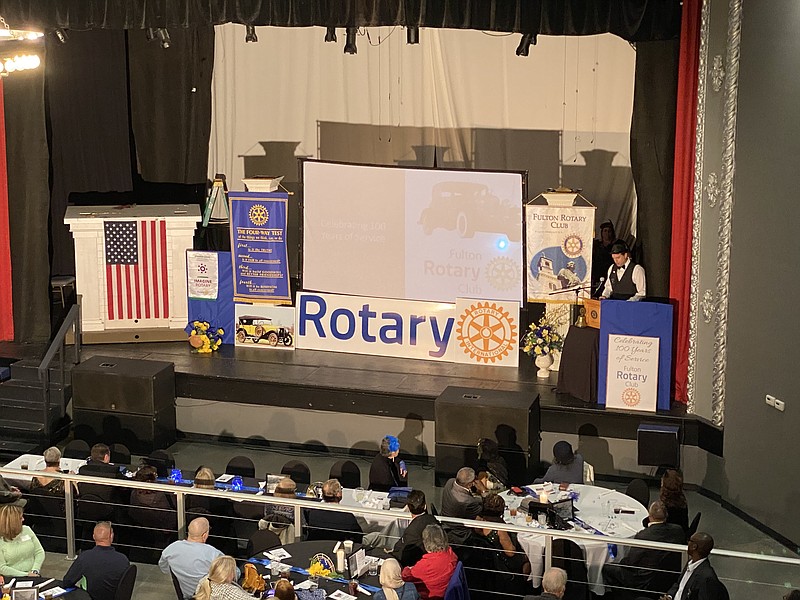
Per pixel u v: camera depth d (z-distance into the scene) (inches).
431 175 551.5
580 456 430.6
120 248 576.1
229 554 402.3
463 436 474.9
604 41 568.4
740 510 459.5
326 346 572.4
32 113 587.5
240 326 577.9
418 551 356.2
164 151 644.7
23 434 522.3
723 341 466.6
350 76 615.8
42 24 519.8
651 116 504.1
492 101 590.9
